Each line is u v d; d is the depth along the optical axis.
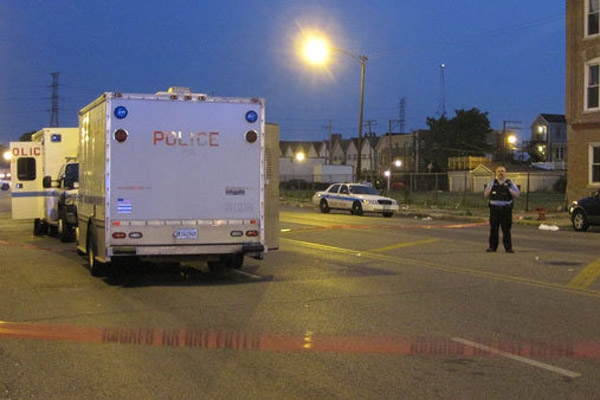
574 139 30.00
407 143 100.06
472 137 85.50
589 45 29.14
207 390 5.38
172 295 9.63
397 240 17.52
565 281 10.60
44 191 18.92
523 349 6.56
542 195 57.00
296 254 14.48
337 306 8.74
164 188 10.23
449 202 40.97
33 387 5.47
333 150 120.88
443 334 7.20
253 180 10.59
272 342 6.89
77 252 14.05
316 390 5.36
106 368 6.00
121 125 10.05
